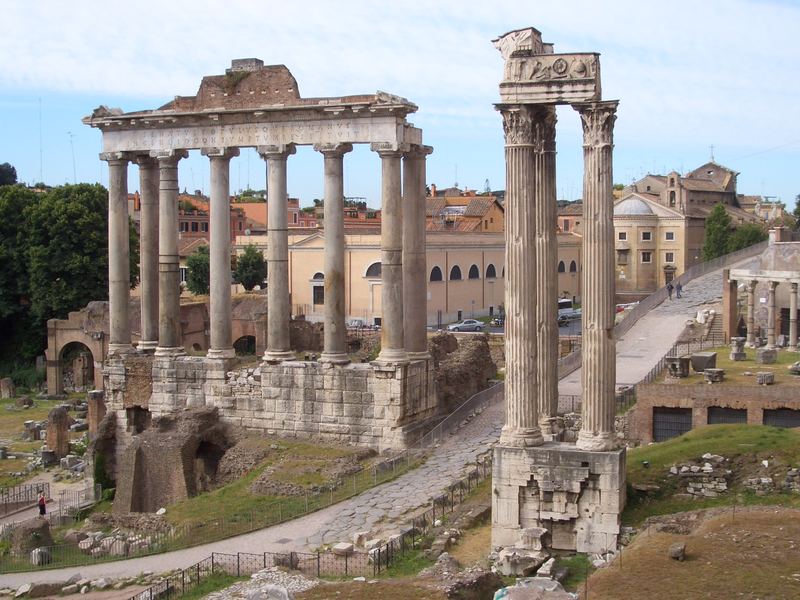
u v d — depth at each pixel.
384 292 59.12
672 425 56.97
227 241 64.19
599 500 39.31
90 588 43.72
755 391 55.25
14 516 62.84
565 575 37.16
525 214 40.00
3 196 113.81
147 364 65.81
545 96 39.44
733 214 169.50
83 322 103.50
